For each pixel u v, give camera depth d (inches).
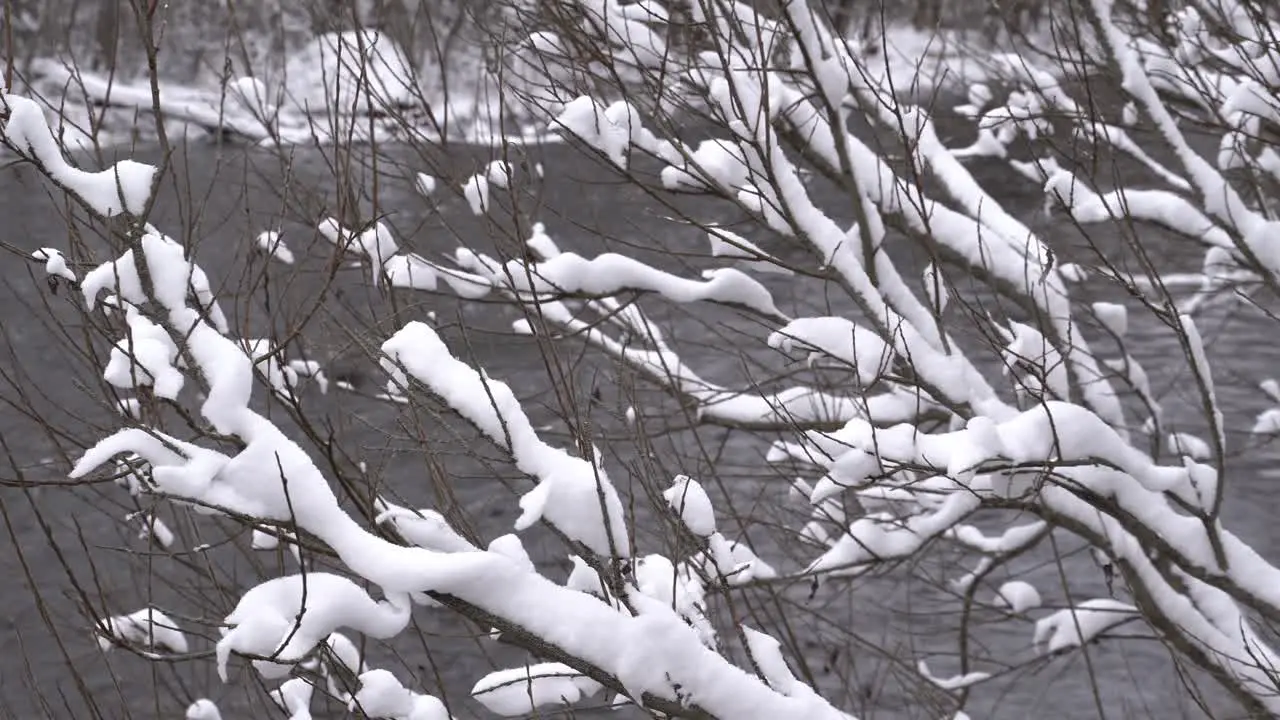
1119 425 358.0
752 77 287.3
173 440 160.2
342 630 603.8
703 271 323.6
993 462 276.8
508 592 167.8
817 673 565.9
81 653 611.2
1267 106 338.3
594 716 399.5
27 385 750.5
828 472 280.5
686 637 175.0
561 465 179.2
